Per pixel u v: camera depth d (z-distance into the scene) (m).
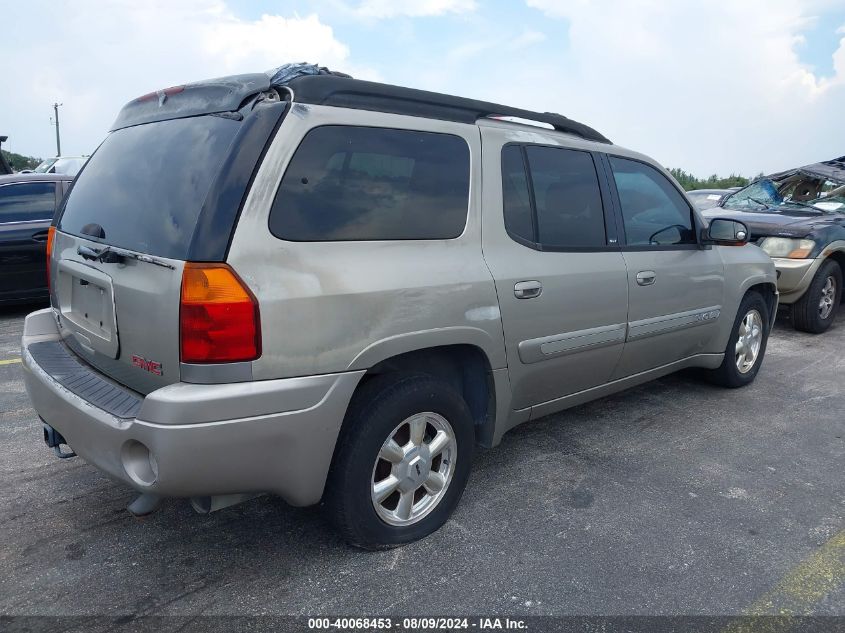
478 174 3.06
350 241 2.56
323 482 2.55
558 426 4.33
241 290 2.24
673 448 4.00
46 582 2.58
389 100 2.82
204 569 2.69
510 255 3.14
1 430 4.07
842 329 7.43
